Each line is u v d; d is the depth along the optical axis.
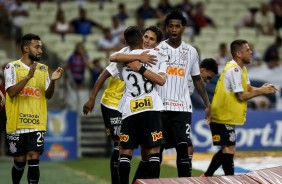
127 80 22.06
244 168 31.73
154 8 58.62
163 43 23.80
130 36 22.56
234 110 25.89
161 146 23.78
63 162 41.88
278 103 47.50
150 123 21.78
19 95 23.20
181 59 23.66
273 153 39.72
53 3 59.91
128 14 60.69
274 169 22.06
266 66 48.81
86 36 56.44
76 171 35.53
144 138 21.94
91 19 59.34
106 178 31.94
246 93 25.86
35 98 23.36
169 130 23.53
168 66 23.50
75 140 44.47
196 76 24.34
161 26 38.28
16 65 23.28
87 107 24.70
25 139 23.41
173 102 23.42
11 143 23.44
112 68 24.25
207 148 42.91
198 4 59.59
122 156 21.98
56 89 47.91
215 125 26.19
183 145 23.22
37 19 58.31
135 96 21.92
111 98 25.67
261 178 21.22
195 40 57.91
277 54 55.47
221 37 58.72
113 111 25.53
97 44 55.88
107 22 59.25
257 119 43.94
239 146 43.50
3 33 55.28
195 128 42.78
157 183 19.84
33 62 23.55
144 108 21.78
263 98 47.25
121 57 21.94
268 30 60.72
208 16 62.19
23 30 57.34
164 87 23.42
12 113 23.17
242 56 26.11
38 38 23.50
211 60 26.62
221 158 26.66
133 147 22.05
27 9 58.62
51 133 43.81
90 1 61.06
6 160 41.78
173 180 20.19
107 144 45.56
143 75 21.81
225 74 25.94
